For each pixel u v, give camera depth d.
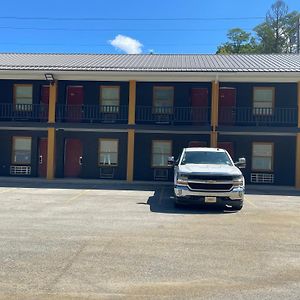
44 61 23.73
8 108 23.36
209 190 12.23
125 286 5.62
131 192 16.88
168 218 10.84
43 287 5.54
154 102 22.89
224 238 8.52
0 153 23.33
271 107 22.17
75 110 23.08
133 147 21.28
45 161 23.19
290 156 21.95
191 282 5.82
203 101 22.78
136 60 24.39
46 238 8.21
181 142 22.50
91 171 22.94
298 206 13.65
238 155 22.16
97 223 9.95
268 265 6.66
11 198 14.49
